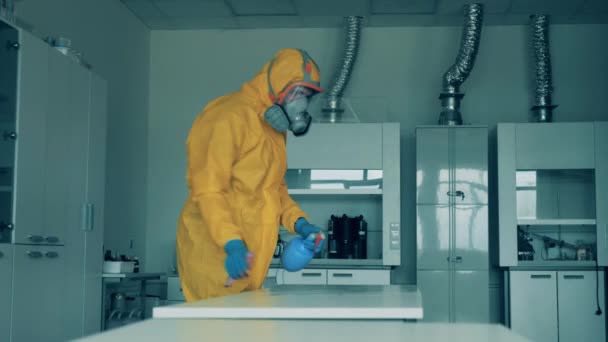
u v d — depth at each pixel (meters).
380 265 6.51
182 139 7.50
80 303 4.57
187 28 7.54
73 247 4.48
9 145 3.75
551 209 6.75
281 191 2.98
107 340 1.08
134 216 7.09
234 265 2.28
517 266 6.53
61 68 4.34
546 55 6.83
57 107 4.28
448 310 6.52
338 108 6.92
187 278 2.71
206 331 1.22
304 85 2.67
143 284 6.03
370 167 6.68
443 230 6.59
